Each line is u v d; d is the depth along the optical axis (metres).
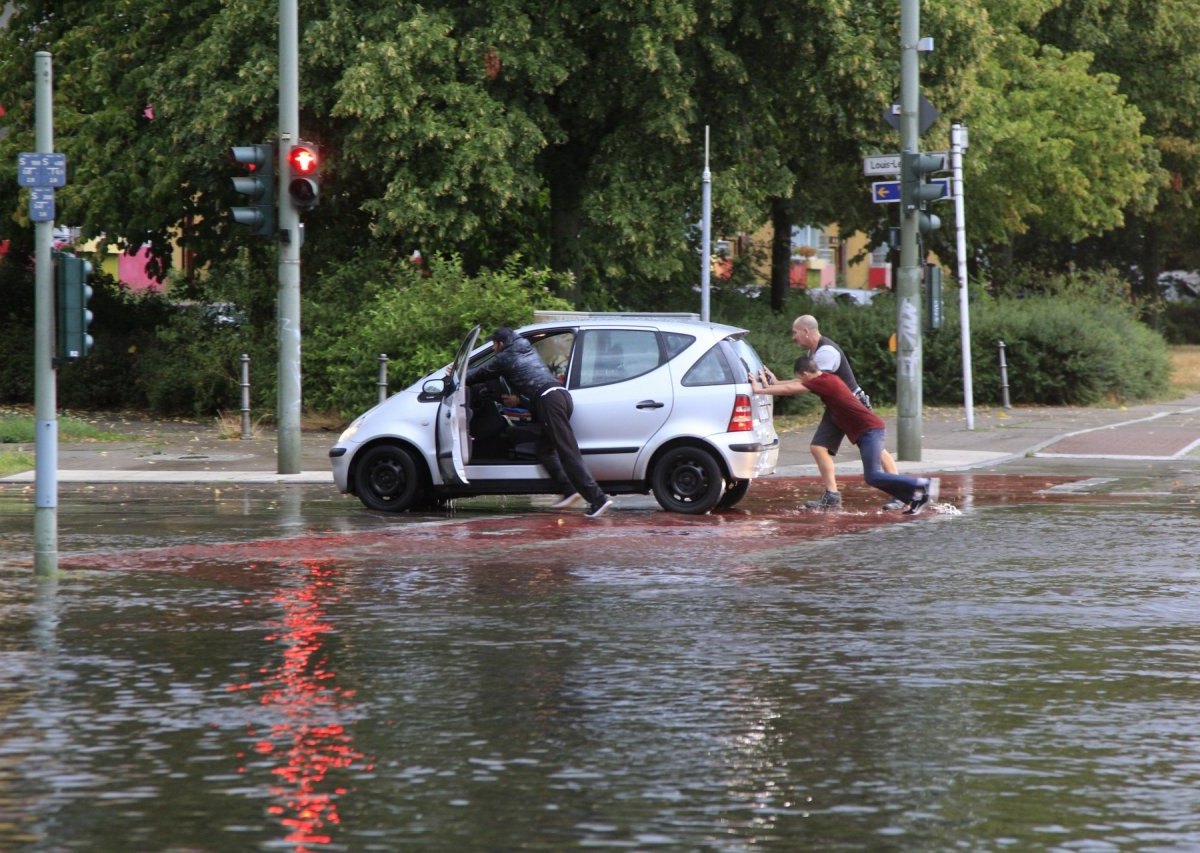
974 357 98.88
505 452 47.31
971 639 27.81
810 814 17.53
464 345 46.56
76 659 26.09
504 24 82.94
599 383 47.53
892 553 38.62
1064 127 126.25
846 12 86.19
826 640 27.72
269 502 51.72
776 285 120.19
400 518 46.91
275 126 83.69
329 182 86.25
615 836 16.72
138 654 26.52
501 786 18.64
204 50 84.38
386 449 48.31
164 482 58.34
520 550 39.34
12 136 98.12
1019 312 100.94
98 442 73.62
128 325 102.94
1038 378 98.56
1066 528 43.53
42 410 35.12
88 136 91.12
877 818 17.38
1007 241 131.12
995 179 120.75
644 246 86.56
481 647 27.11
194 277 99.94
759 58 89.19
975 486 56.03
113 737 20.98
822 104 87.62
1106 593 32.66
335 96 82.38
